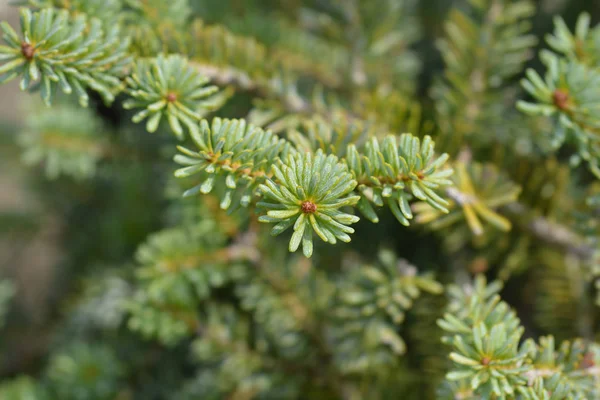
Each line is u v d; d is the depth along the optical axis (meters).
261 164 0.31
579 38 0.35
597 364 0.33
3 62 0.32
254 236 0.39
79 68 0.32
